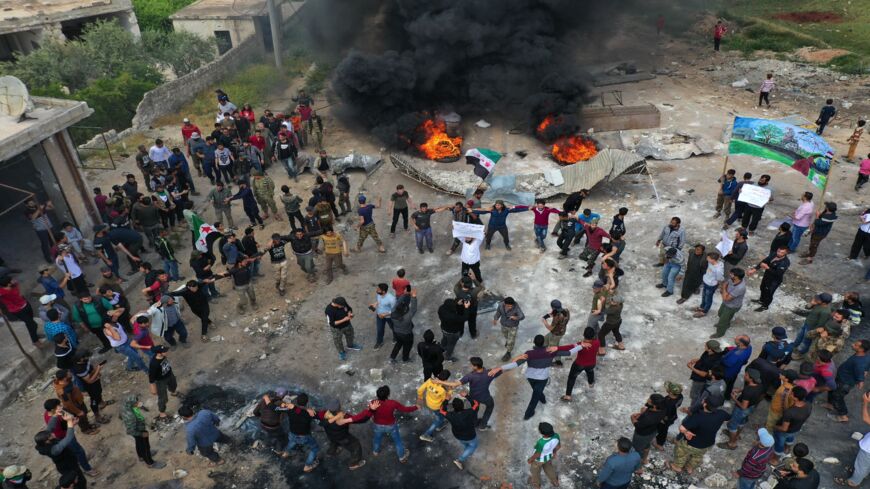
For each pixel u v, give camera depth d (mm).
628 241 14547
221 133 17938
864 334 11133
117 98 22875
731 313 10703
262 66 29062
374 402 8461
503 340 11508
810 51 26984
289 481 8922
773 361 8992
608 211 15883
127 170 19188
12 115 13352
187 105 25000
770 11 33531
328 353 11453
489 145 20484
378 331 11242
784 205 15633
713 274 11195
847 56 25484
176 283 13641
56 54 26000
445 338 10641
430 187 17641
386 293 10797
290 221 15031
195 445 8719
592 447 9211
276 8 29891
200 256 11805
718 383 8273
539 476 8406
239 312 12695
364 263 14305
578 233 13867
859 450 8008
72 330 10328
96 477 9062
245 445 9547
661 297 12508
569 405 9977
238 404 10344
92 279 13641
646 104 21734
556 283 13141
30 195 13555
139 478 9031
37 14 29438
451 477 8852
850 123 20234
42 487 8945
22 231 15984
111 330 10328
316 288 13438
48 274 11336
